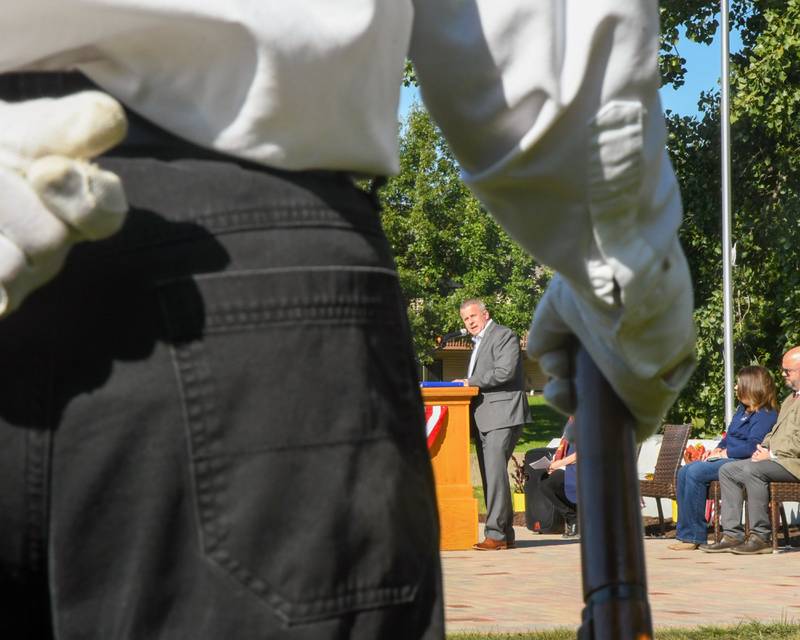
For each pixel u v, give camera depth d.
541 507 12.29
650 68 1.18
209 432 1.00
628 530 1.17
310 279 1.04
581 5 1.17
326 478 1.01
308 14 1.04
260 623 0.99
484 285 36.56
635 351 1.21
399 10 1.14
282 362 1.02
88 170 0.92
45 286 1.00
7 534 1.00
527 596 7.61
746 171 21.08
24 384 1.00
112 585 0.99
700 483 10.88
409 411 1.10
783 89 20.27
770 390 10.84
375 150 1.13
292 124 1.05
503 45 1.19
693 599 7.62
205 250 1.02
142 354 1.00
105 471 0.99
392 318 1.10
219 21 1.02
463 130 1.25
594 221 1.18
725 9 17.11
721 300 20.67
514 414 10.36
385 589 1.03
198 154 1.05
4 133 0.95
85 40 1.04
